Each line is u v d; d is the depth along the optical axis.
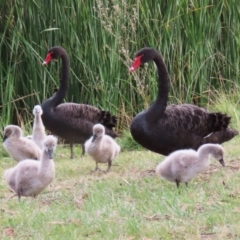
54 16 16.47
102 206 9.28
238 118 16.23
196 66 17.08
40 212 9.09
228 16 17.84
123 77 16.66
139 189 10.34
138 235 7.99
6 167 13.82
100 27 16.41
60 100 14.70
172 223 8.33
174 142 11.95
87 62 16.48
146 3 16.81
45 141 9.72
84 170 12.58
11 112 16.44
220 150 10.31
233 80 17.86
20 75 16.58
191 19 17.06
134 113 16.70
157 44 16.92
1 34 16.61
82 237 8.03
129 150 15.38
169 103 17.03
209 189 10.05
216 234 7.91
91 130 14.59
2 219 8.91
